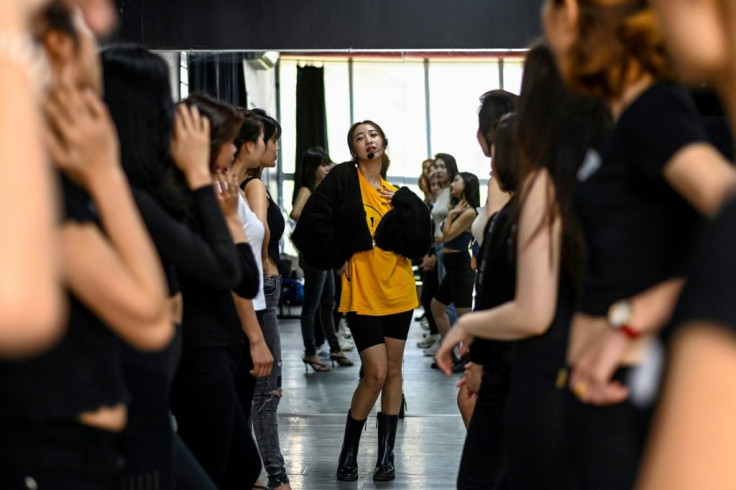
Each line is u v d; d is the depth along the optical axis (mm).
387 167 5852
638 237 2041
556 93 2541
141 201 2660
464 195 7949
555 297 2520
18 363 1622
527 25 6855
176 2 6848
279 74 7121
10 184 954
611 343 1985
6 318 934
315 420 7242
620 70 2066
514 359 2652
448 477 5551
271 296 4988
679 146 1929
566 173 2496
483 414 3236
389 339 5480
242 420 3689
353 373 9148
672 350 788
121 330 1714
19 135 974
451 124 7258
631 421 2051
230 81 6980
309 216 5453
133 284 1697
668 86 2020
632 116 2025
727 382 738
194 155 3020
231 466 3646
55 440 1679
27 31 1046
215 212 2982
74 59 1686
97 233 1684
